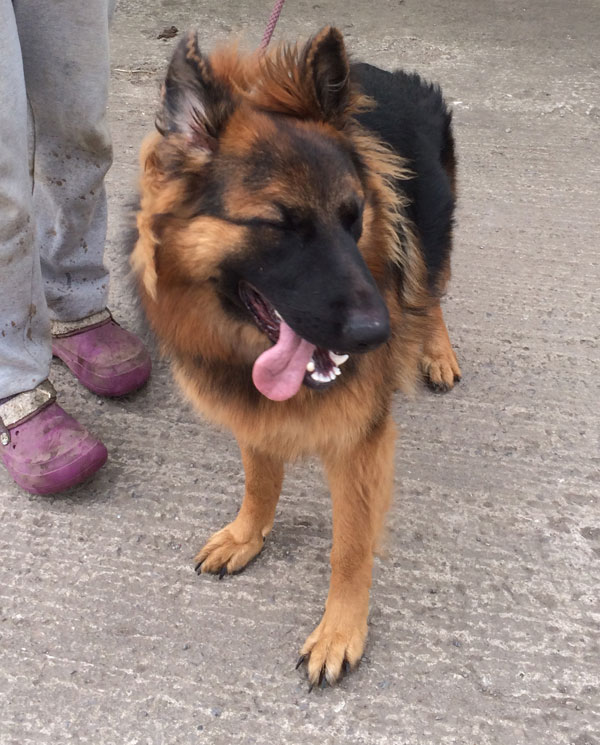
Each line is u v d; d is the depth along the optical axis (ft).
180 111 2.50
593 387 4.19
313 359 2.64
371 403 2.92
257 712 2.88
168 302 2.81
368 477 2.98
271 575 3.33
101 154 3.62
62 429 3.59
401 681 2.96
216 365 2.96
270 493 3.30
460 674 2.98
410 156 3.50
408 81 4.03
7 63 2.93
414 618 3.17
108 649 3.06
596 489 3.67
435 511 3.58
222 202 2.51
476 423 4.00
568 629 3.12
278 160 2.47
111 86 6.77
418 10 8.38
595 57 7.51
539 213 5.46
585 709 2.87
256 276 2.55
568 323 4.58
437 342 4.19
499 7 8.51
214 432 3.98
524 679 2.96
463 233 5.27
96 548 3.43
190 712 2.87
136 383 4.07
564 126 6.46
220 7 8.21
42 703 2.89
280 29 7.78
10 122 3.00
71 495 3.66
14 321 3.47
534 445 3.89
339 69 2.61
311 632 3.12
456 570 3.34
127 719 2.85
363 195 2.64
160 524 3.53
